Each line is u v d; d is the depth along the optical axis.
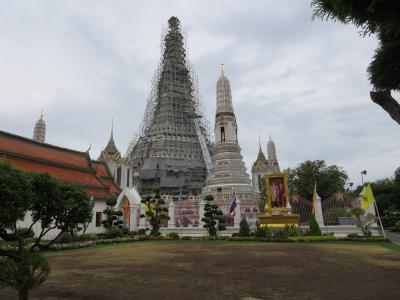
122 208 44.44
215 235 37.28
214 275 15.06
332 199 44.09
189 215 43.91
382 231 35.19
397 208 68.81
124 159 80.81
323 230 37.44
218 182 53.41
